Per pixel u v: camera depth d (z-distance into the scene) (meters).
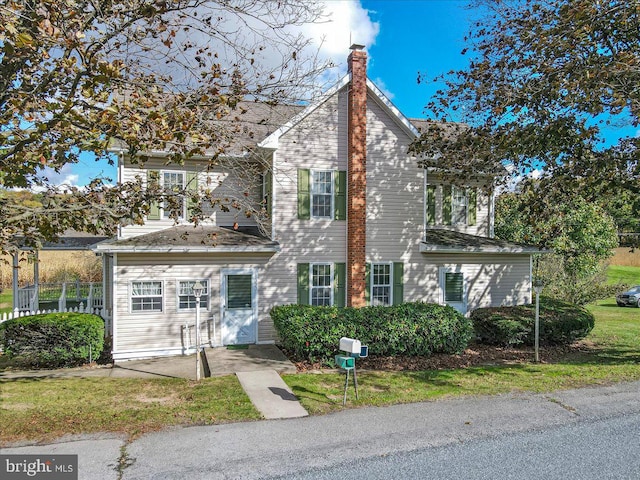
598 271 21.83
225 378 10.06
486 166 12.97
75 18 6.55
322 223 14.17
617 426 6.93
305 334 11.20
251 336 13.63
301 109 14.92
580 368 10.82
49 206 7.94
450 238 15.80
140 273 12.66
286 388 9.17
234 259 13.48
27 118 6.77
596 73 9.13
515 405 7.92
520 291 16.61
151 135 7.28
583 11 9.02
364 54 14.21
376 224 14.66
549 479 5.32
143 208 8.34
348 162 14.30
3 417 7.37
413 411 7.66
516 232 21.31
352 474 5.40
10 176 6.59
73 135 6.55
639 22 9.84
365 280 14.48
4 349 11.88
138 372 11.11
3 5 6.18
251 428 6.87
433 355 12.41
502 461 5.77
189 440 6.39
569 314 14.27
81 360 12.48
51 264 30.20
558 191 12.51
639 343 14.55
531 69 10.86
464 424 7.03
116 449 6.06
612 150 10.98
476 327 14.26
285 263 13.86
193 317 13.12
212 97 8.19
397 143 14.88
